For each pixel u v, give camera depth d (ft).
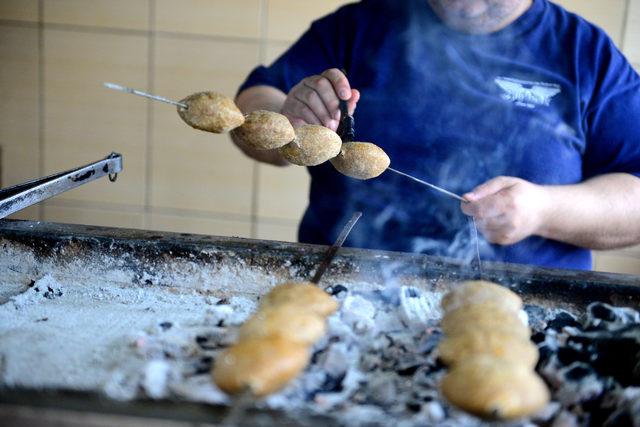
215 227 8.23
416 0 5.33
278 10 7.46
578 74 5.12
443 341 2.66
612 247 5.06
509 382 2.21
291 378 2.29
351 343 2.88
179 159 8.02
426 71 5.23
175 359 2.75
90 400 2.30
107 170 3.84
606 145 5.22
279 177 8.00
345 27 5.59
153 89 7.80
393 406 2.52
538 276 3.39
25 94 7.93
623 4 7.07
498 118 5.10
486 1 4.93
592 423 2.56
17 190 3.43
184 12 7.54
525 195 4.28
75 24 7.68
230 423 2.17
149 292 3.53
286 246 3.60
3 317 3.15
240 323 3.14
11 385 2.44
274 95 5.43
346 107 4.58
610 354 2.80
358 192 5.28
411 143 5.15
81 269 3.58
